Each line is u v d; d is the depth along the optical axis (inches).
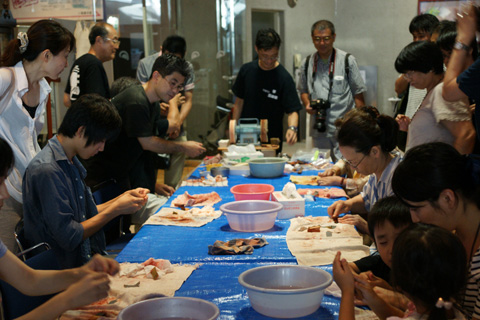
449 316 48.0
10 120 101.6
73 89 167.9
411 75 108.3
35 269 69.7
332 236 91.3
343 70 197.2
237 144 179.9
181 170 205.8
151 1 296.2
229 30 323.0
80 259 92.9
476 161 55.1
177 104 184.2
